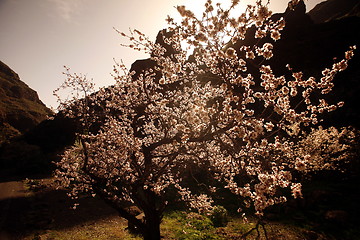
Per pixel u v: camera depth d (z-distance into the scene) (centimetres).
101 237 1058
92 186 813
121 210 782
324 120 2039
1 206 1562
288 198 1291
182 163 845
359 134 1494
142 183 725
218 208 1202
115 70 906
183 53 746
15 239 1055
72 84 948
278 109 471
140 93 932
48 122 3719
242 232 1013
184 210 1331
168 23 474
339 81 2242
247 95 531
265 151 451
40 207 1560
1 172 2903
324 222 1027
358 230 923
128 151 771
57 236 1086
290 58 2689
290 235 968
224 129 505
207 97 671
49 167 2903
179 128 472
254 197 429
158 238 766
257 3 382
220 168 854
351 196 1200
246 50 435
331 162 1403
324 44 2677
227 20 428
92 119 916
